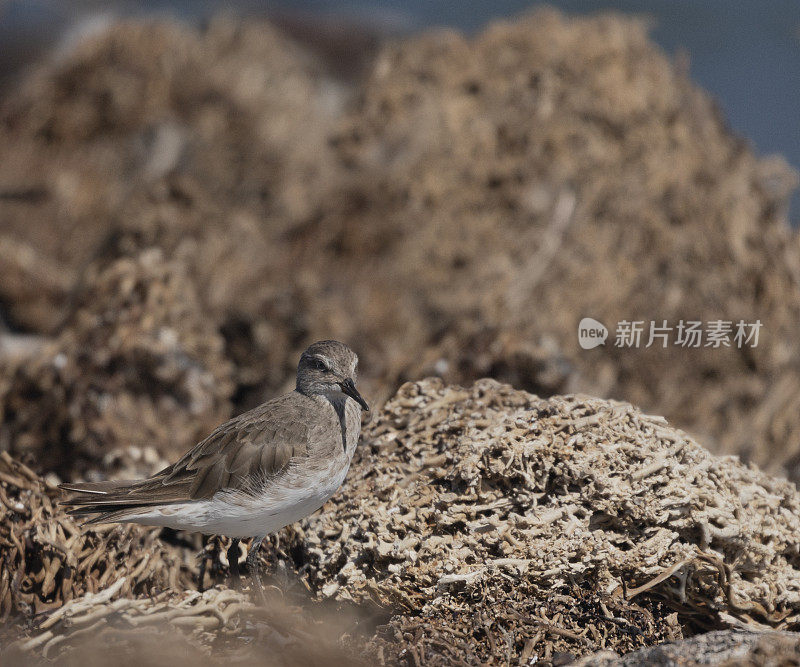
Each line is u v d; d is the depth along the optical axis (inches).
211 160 813.2
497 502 295.3
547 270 568.1
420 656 265.4
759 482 320.5
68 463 413.1
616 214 595.8
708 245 587.8
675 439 306.0
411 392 356.2
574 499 292.0
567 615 279.3
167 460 419.5
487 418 325.1
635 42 700.0
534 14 735.1
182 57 925.2
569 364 449.7
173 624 271.0
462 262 606.2
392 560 291.4
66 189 804.0
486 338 445.4
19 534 307.7
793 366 553.3
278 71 925.8
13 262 624.1
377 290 585.0
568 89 661.9
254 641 272.5
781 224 627.2
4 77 954.1
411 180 644.1
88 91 904.9
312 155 778.2
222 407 467.5
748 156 657.0
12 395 429.7
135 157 840.3
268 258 598.2
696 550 287.4
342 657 266.4
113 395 429.1
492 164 639.1
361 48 1048.2
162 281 466.6
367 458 336.2
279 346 533.6
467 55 717.3
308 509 305.3
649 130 637.9
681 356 539.5
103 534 317.1
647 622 280.2
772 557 297.9
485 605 281.1
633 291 565.0
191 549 347.6
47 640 263.3
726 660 234.8
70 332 450.6
